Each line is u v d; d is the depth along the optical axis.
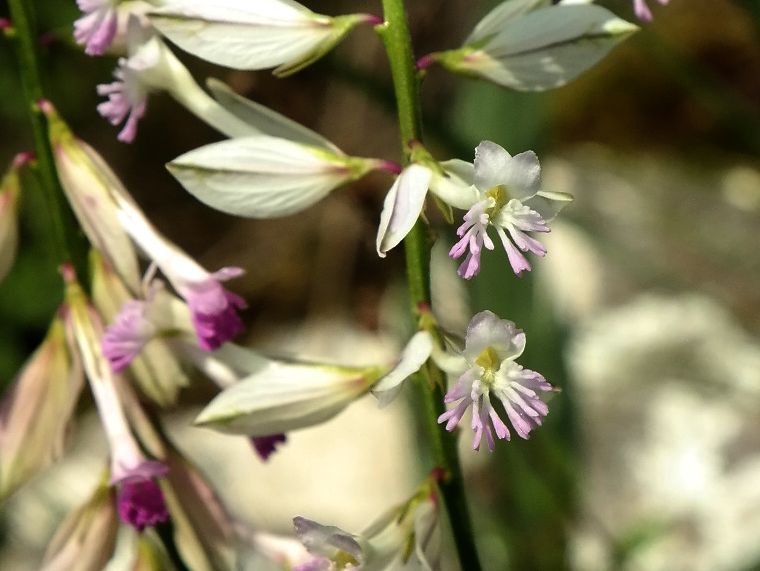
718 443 0.26
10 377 0.34
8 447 0.15
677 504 0.25
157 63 0.14
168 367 0.15
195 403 0.30
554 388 0.13
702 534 0.25
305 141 0.14
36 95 0.15
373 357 0.32
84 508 0.15
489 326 0.13
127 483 0.14
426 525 0.14
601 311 0.30
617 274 0.31
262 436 0.14
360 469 0.28
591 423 0.27
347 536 0.14
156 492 0.14
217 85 0.14
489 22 0.14
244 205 0.14
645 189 0.35
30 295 0.35
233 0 0.14
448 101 0.33
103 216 0.14
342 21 0.14
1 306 0.34
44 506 0.27
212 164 0.14
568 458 0.19
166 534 0.15
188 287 0.14
